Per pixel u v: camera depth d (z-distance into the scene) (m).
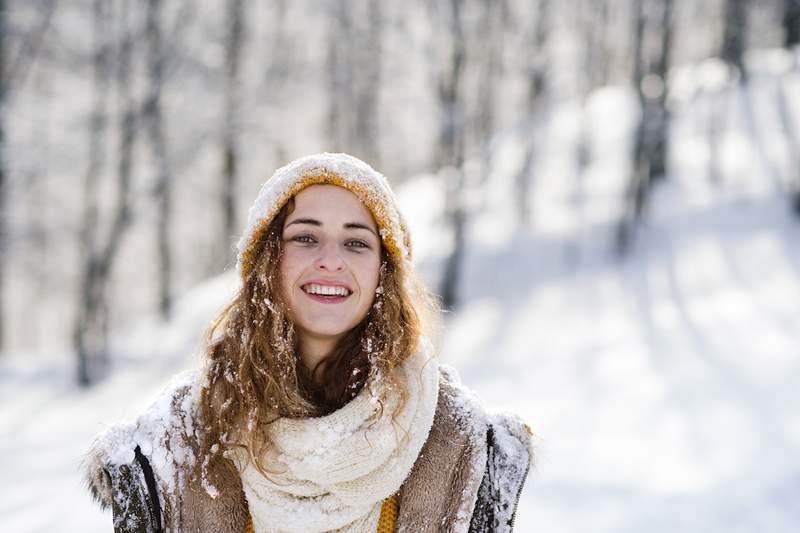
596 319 10.94
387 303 1.33
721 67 22.23
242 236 1.34
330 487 1.22
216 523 1.23
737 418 6.66
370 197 1.30
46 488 5.57
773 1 20.11
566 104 21.38
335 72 17.53
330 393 1.33
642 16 14.89
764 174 14.86
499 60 16.06
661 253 12.95
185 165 14.63
